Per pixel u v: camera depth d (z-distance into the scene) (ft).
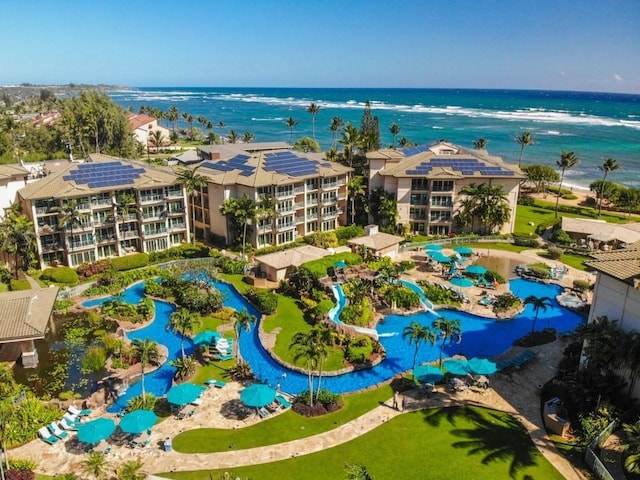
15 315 168.14
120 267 251.19
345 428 134.62
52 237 245.24
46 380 160.45
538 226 331.16
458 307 211.82
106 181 256.11
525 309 214.28
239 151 380.78
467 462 120.47
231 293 231.50
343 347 178.29
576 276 252.21
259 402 136.15
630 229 299.58
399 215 314.35
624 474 114.01
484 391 151.43
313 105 610.65
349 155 408.87
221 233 291.38
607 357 132.16
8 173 252.62
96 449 124.77
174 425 136.36
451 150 350.23
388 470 118.01
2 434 118.21
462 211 310.24
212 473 116.57
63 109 531.09
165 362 172.45
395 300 211.82
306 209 305.73
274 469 118.21
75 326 197.98
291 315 204.74
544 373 161.48
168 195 274.77
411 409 142.92
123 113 527.81
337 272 237.45
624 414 130.21
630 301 136.15
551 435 130.41
